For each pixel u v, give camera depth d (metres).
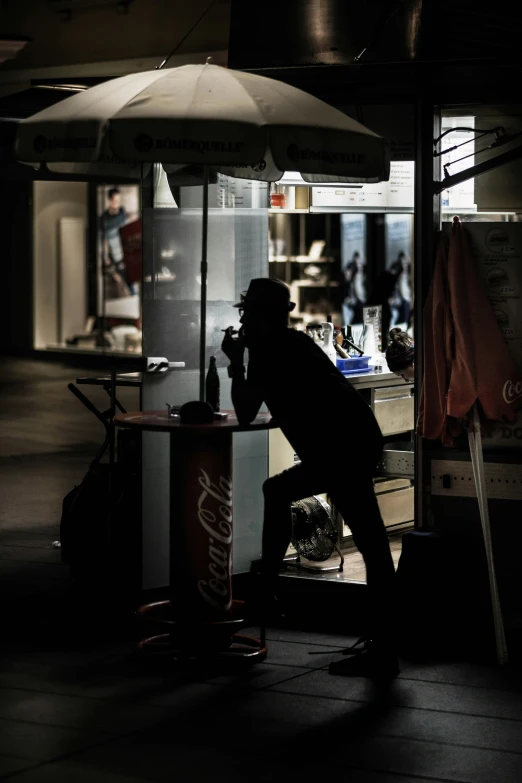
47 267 19.72
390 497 7.08
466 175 5.52
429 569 5.39
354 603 5.70
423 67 5.49
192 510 5.02
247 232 5.97
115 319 19.33
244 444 5.97
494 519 5.54
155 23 11.27
